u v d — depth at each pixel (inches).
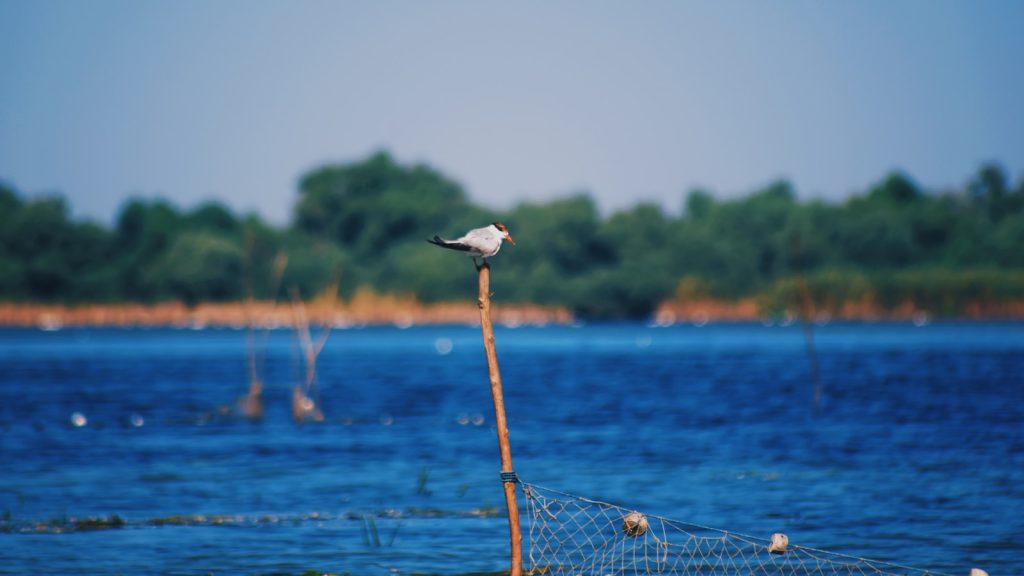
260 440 1819.6
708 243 6171.3
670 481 1369.3
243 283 6067.9
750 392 2581.2
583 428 1948.8
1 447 1727.4
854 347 4185.5
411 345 4852.4
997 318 5723.4
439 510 1207.6
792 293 5506.9
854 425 1921.8
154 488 1359.5
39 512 1210.6
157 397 2559.1
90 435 1884.8
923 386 2642.7
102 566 975.6
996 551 1002.1
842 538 1054.4
